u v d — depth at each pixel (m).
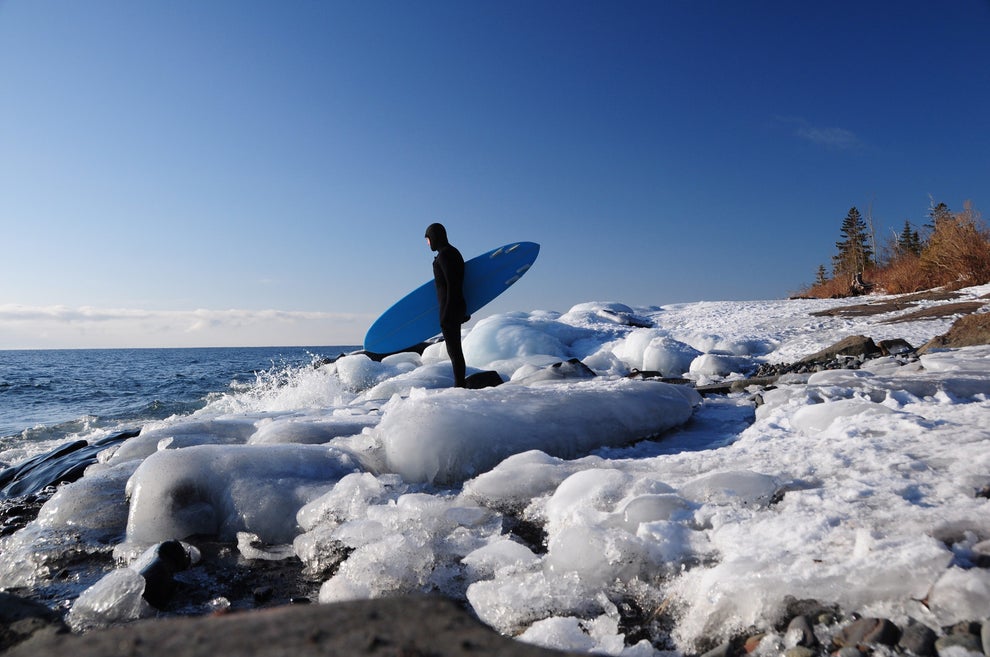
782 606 1.49
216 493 2.85
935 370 5.14
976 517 1.77
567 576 1.88
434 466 3.13
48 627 1.29
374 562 2.06
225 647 0.85
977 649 1.21
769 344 10.15
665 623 1.64
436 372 7.88
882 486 2.19
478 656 0.83
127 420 10.34
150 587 2.02
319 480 2.97
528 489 2.76
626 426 3.90
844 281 28.69
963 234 16.16
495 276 7.95
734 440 3.75
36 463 5.16
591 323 13.95
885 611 1.42
